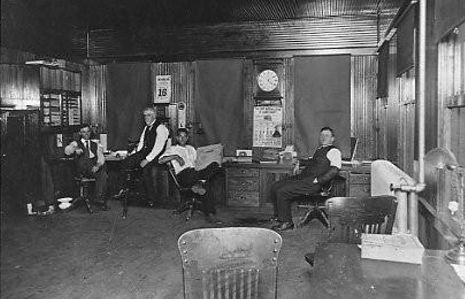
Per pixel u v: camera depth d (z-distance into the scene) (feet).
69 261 16.35
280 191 20.52
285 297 13.07
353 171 23.00
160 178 25.72
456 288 6.72
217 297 7.43
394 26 18.88
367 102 24.98
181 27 27.45
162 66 28.12
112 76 28.73
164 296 13.17
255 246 7.48
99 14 25.02
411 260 7.82
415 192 12.94
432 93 13.19
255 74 26.45
